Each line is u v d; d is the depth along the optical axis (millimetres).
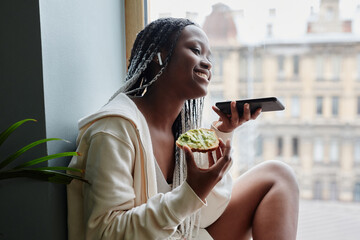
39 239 708
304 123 9352
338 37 8281
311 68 8844
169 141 819
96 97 966
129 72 805
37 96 681
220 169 597
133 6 1168
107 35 1043
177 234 789
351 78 8891
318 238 5832
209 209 852
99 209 596
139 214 601
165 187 777
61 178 644
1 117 697
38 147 688
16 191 706
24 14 667
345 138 9336
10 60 681
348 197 9234
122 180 622
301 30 1266
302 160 9438
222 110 757
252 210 897
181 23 753
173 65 735
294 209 840
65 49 771
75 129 825
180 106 794
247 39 1256
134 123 661
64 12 765
